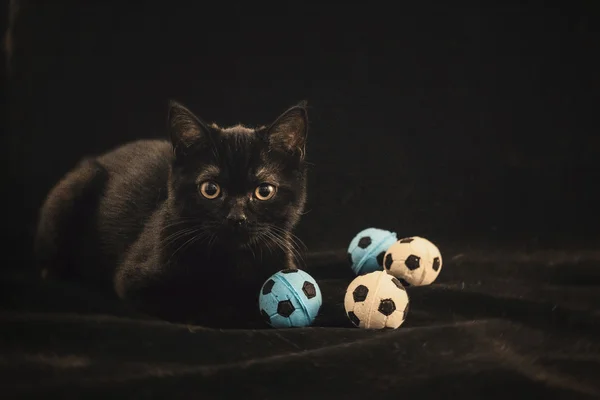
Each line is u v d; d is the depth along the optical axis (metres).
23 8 0.93
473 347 0.61
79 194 0.79
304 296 0.65
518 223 0.96
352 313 0.65
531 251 0.92
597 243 0.93
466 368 0.58
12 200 0.93
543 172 0.97
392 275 0.71
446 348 0.61
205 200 0.66
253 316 0.68
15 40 0.93
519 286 0.77
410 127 0.96
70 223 0.78
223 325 0.67
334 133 0.96
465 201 0.97
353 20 0.95
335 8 0.95
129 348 0.60
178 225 0.68
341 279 0.79
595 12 0.95
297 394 0.55
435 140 0.97
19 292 0.73
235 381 0.55
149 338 0.61
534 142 0.97
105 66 0.94
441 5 0.95
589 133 0.97
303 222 0.95
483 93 0.96
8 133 0.93
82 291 0.75
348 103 0.95
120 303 0.71
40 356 0.59
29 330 0.63
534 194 0.97
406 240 0.77
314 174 0.96
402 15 0.95
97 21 0.93
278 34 0.95
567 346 0.63
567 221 0.96
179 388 0.54
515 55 0.96
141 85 0.94
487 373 0.57
